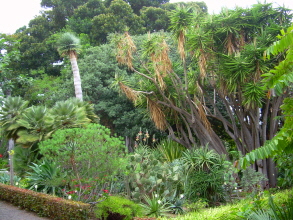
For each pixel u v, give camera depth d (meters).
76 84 13.63
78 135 7.21
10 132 10.43
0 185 7.85
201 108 10.98
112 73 17.41
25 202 6.74
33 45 23.52
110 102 17.03
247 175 7.55
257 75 9.33
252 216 3.53
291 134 3.89
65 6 26.05
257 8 10.63
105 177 7.04
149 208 6.52
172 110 12.12
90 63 17.86
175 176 7.79
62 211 5.73
